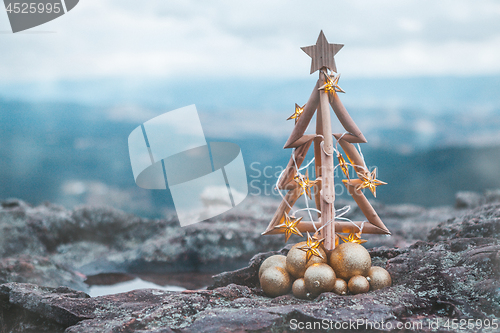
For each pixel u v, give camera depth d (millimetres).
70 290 1789
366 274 1711
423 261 1764
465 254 1744
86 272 2252
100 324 1651
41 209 2758
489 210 1999
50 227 2457
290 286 1739
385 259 1840
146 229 2629
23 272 2055
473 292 1652
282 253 1872
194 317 1645
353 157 1773
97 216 2619
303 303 1693
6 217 2451
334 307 1636
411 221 2740
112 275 2230
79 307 1706
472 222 1925
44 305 1705
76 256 2350
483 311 1618
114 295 1766
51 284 2055
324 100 1738
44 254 2322
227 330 1596
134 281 2162
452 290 1672
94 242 2533
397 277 1742
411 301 1654
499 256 1688
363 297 1663
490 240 1785
